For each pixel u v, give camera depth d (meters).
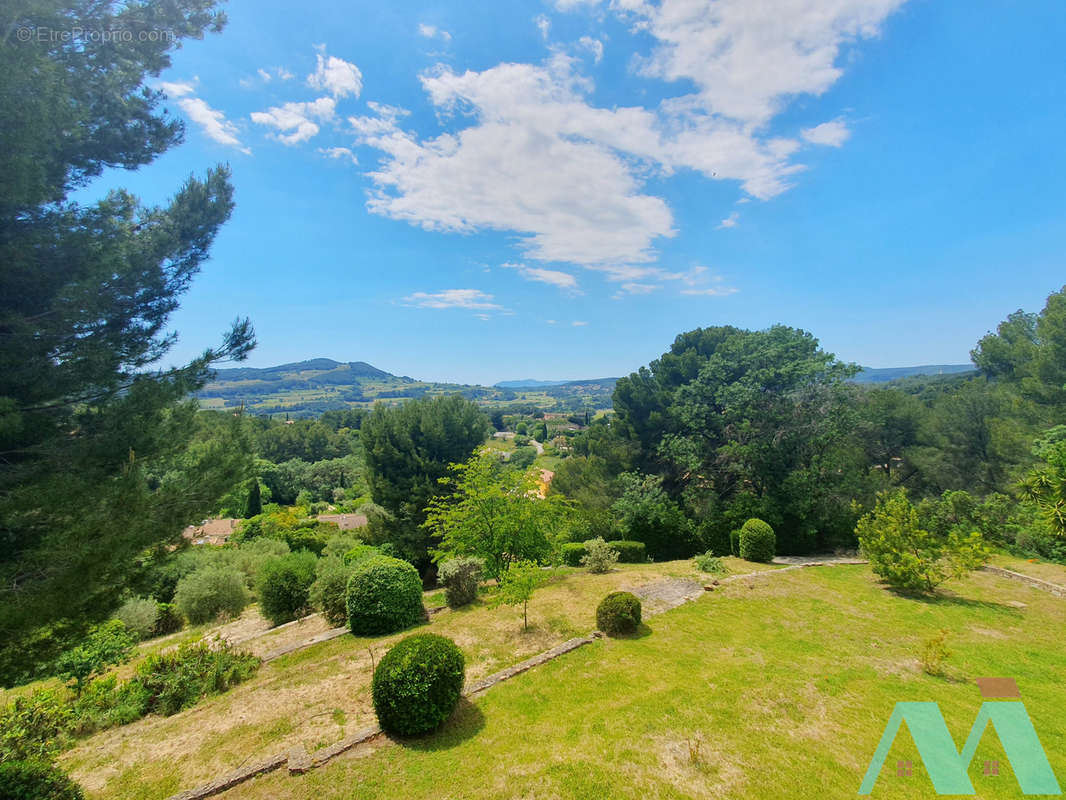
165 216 6.43
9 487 4.37
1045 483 12.27
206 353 6.09
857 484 17.30
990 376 22.08
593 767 4.86
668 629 8.77
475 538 11.91
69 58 5.18
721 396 18.94
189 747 5.78
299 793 4.73
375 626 9.36
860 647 7.86
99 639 7.60
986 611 9.47
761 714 5.81
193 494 5.16
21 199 4.14
